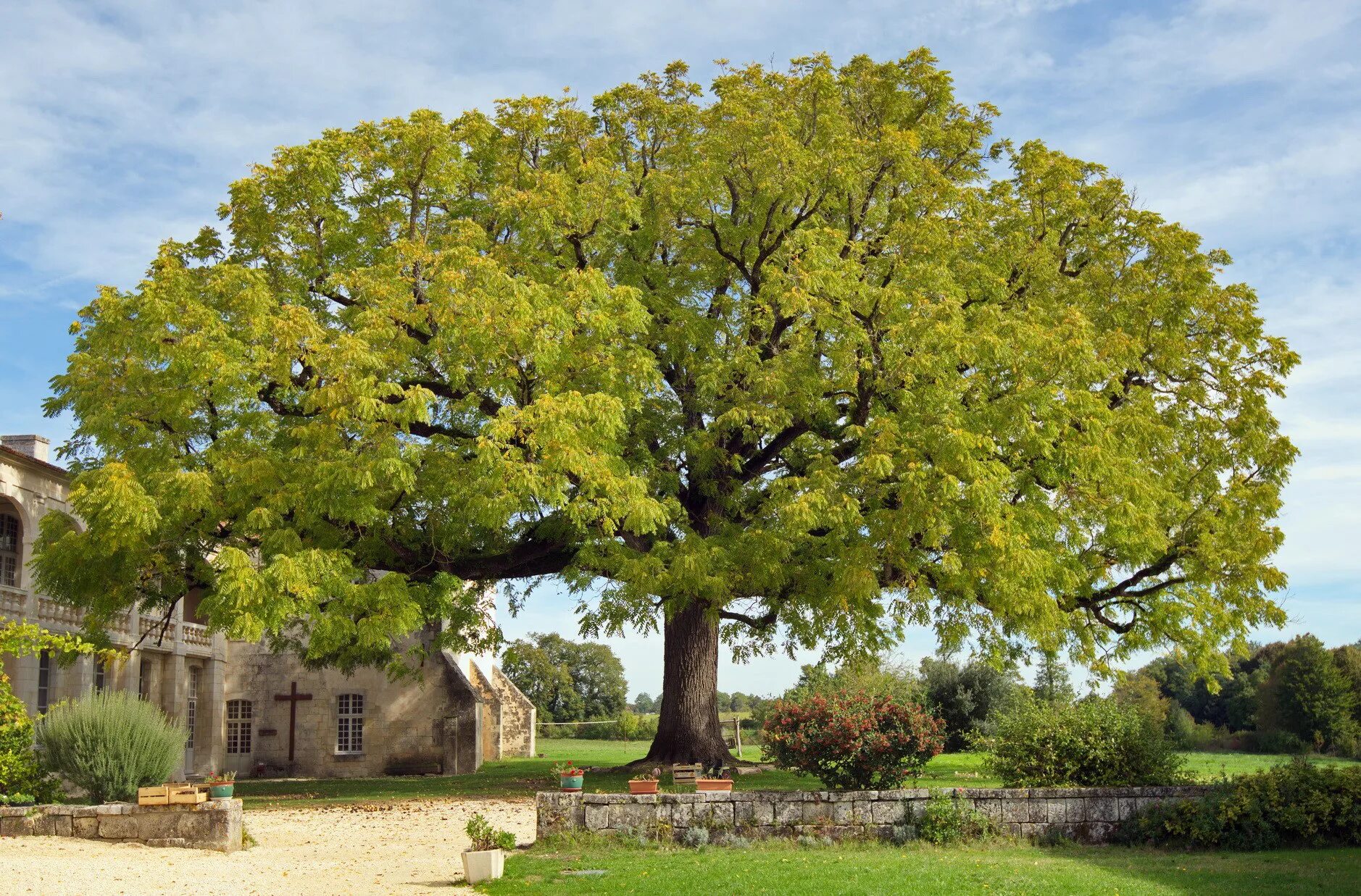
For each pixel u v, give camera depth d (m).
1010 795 14.88
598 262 23.33
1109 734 16.66
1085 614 22.92
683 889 10.97
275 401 20.95
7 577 25.61
